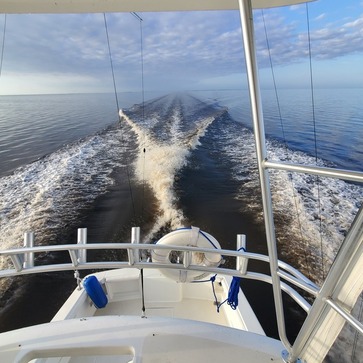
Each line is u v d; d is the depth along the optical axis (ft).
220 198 21.45
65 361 4.32
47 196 21.90
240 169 24.84
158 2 4.22
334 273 2.26
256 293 13.85
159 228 19.71
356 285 2.26
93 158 26.84
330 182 21.15
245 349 3.38
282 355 3.28
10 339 3.54
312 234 17.43
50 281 15.35
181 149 27.25
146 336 3.55
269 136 23.76
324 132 22.41
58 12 4.46
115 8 4.35
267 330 12.08
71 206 20.74
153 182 23.56
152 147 27.84
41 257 17.35
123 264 4.68
